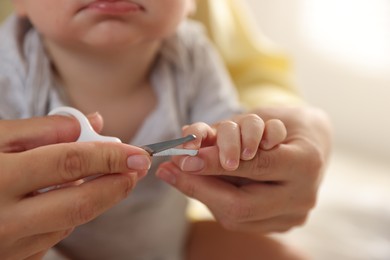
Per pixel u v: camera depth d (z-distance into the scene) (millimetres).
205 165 319
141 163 296
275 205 349
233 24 608
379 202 637
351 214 609
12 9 541
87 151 291
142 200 437
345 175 743
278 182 350
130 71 421
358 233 573
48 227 294
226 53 582
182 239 487
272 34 989
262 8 984
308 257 479
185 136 321
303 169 340
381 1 889
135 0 355
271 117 379
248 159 322
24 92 401
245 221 356
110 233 444
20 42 418
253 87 555
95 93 422
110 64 411
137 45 398
